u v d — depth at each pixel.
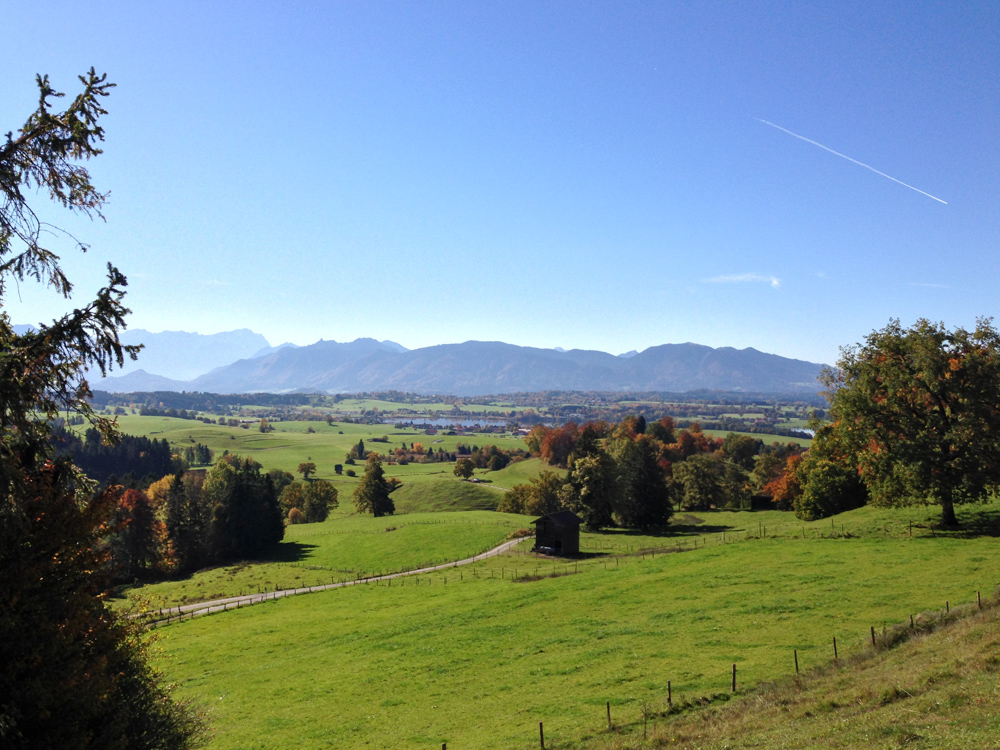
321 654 41.69
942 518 50.31
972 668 17.75
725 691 23.88
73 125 12.98
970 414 45.88
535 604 46.75
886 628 27.00
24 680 13.39
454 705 28.84
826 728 16.38
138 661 17.80
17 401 12.38
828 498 75.75
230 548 103.31
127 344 13.72
